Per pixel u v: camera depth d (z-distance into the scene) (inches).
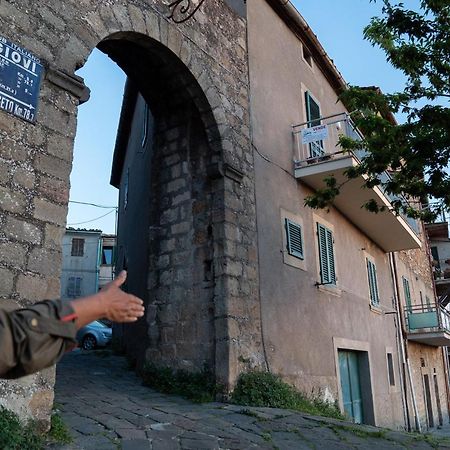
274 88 372.5
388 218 476.7
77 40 205.2
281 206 343.6
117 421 191.9
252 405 247.3
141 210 435.5
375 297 506.6
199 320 274.4
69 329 47.8
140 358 325.7
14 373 46.6
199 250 286.0
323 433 212.4
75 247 1235.2
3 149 168.9
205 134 299.6
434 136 238.8
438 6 241.1
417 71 255.4
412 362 611.8
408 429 526.9
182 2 280.2
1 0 179.2
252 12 368.8
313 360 339.9
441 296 914.7
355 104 262.4
